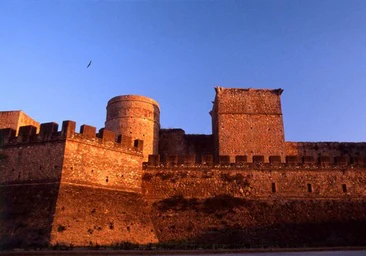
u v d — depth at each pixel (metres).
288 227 36.31
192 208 37.19
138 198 36.53
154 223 35.91
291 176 39.94
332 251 29.08
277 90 52.25
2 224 29.97
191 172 39.25
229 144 49.12
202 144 54.81
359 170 41.00
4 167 34.12
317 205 38.47
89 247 28.58
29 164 33.16
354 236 35.78
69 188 31.22
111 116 50.12
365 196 39.72
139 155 38.31
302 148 54.75
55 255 24.34
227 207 37.47
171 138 54.50
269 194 38.84
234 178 39.38
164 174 38.88
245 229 35.91
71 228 29.19
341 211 38.22
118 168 35.84
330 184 39.91
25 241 27.89
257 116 50.66
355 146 55.78
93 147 34.31
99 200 32.72
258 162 40.41
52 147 32.78
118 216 33.16
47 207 29.81
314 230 36.19
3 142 35.28
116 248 29.02
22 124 44.38
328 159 41.28
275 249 30.05
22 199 31.39
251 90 52.06
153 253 26.53
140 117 49.31
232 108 50.88
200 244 33.50
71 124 33.25
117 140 37.25
